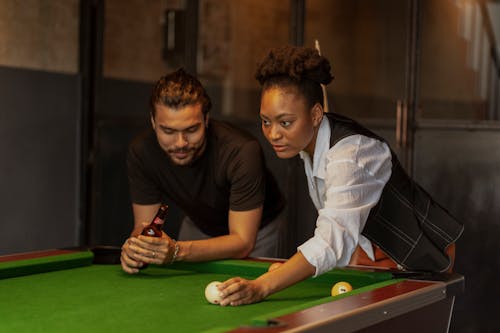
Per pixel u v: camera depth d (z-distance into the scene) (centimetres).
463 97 501
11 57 443
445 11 495
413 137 482
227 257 254
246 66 580
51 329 174
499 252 471
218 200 282
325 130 215
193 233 321
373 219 231
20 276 237
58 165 470
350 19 535
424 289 194
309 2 534
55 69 466
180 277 241
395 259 238
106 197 489
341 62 545
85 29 479
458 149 479
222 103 576
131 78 504
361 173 206
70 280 233
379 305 173
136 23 507
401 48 496
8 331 172
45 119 461
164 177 281
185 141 251
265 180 273
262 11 561
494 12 504
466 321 477
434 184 479
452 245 255
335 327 159
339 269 231
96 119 482
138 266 242
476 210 475
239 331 148
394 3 501
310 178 231
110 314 189
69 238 477
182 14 518
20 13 446
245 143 267
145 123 512
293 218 492
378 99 510
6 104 441
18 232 449
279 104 203
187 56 514
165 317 186
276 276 201
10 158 443
